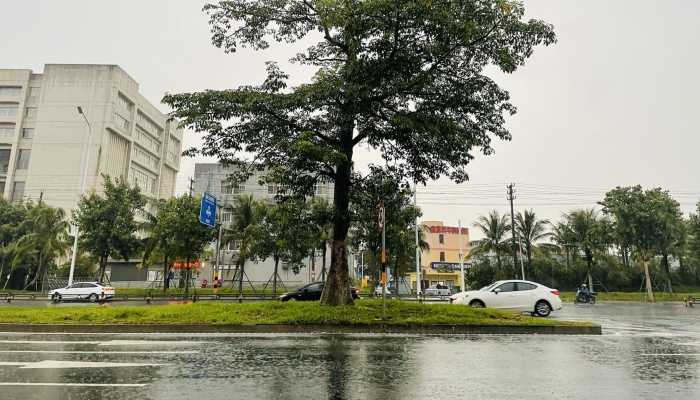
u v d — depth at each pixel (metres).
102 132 57.44
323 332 12.03
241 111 13.62
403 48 13.19
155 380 6.30
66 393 5.62
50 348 9.12
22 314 13.06
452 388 5.92
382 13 12.17
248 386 5.97
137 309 13.66
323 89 12.85
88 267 43.38
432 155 15.55
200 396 5.48
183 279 42.09
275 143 14.15
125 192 36.09
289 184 15.57
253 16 14.50
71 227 34.44
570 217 43.19
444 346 9.55
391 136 14.69
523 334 12.02
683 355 8.64
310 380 6.31
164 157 75.69
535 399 5.44
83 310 13.71
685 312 22.88
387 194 16.02
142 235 48.47
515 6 12.06
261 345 9.52
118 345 9.50
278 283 50.06
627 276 45.00
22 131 58.94
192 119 13.52
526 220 44.09
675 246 41.41
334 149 13.46
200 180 54.66
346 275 15.14
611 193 41.03
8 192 56.72
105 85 58.72
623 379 6.54
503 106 14.52
